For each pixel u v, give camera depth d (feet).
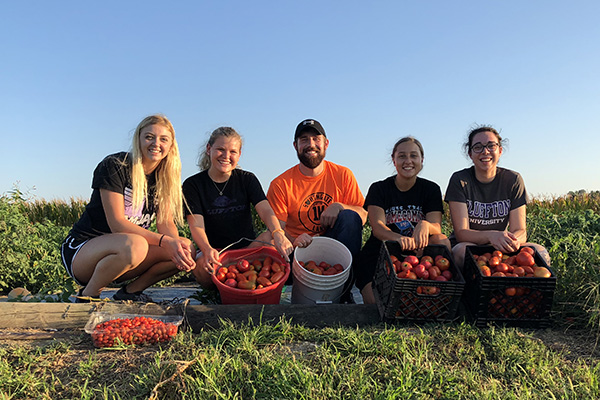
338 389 8.68
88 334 12.01
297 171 17.28
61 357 10.57
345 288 15.53
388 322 12.28
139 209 13.89
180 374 8.92
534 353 10.50
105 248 12.78
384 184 15.78
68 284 15.08
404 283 11.80
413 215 15.46
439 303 12.11
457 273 12.38
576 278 13.58
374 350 10.37
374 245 15.48
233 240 15.61
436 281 11.86
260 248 14.73
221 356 9.95
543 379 9.30
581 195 57.41
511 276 11.73
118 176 13.15
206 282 14.69
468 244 13.89
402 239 13.39
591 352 10.92
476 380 9.32
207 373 9.02
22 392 8.91
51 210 52.95
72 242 13.79
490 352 10.69
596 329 11.95
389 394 8.35
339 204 16.34
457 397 8.48
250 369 9.38
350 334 11.05
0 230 28.84
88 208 13.78
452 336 11.25
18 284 25.85
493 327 11.68
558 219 32.37
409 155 14.76
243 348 10.23
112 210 13.00
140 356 10.44
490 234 13.46
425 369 9.46
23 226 29.78
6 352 10.69
